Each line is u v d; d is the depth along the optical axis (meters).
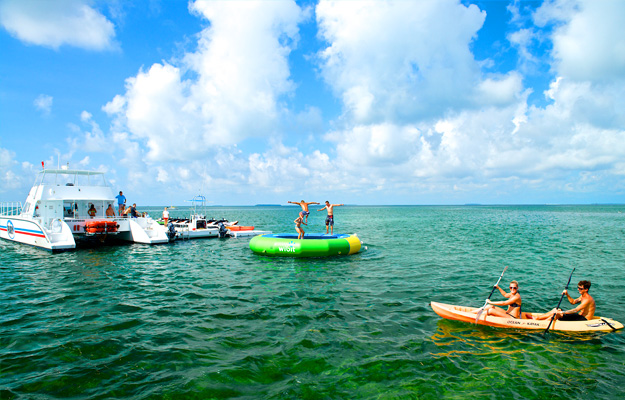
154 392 4.84
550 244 20.80
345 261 14.91
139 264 14.36
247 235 24.80
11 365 5.59
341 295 9.65
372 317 7.87
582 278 11.66
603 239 23.64
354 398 4.76
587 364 5.78
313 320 7.67
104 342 6.50
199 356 5.93
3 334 6.85
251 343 6.47
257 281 11.34
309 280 11.44
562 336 6.90
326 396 4.80
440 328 7.24
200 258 15.82
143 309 8.47
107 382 5.11
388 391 4.93
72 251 17.78
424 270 12.97
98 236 20.00
